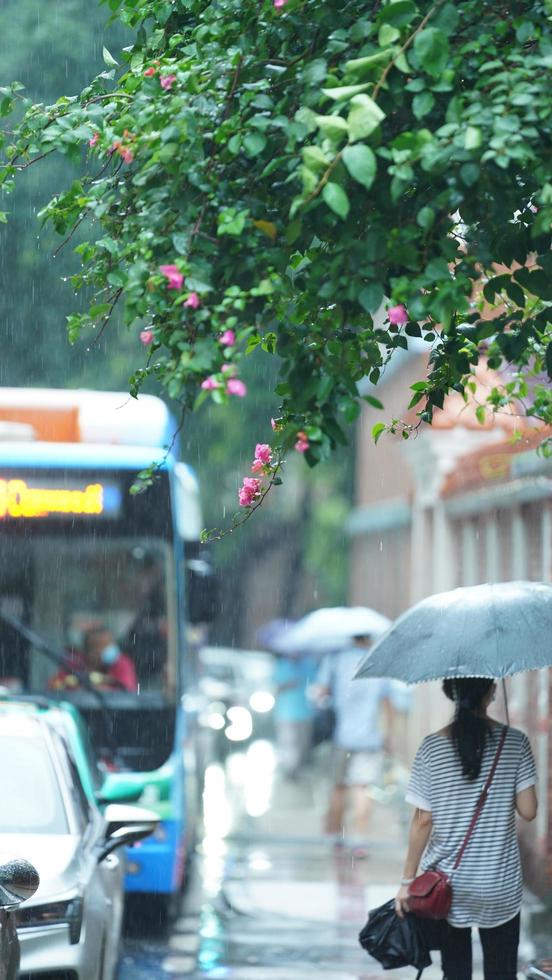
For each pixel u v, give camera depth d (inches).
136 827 880.9
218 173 587.8
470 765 756.6
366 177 509.0
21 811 832.9
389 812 2111.2
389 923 765.3
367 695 1836.9
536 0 570.6
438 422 2138.3
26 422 1378.0
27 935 737.0
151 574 1353.3
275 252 569.9
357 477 4276.6
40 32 1866.4
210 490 3833.7
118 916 954.7
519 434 903.7
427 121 561.3
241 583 5064.0
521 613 759.7
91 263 663.1
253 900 1444.4
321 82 563.8
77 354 2118.6
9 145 659.4
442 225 557.3
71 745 934.4
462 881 751.7
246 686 3486.7
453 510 2032.5
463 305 536.1
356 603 3870.6
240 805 2290.8
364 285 553.0
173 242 568.4
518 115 529.7
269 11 601.6
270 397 3363.7
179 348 561.6
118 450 1357.0
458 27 569.6
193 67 596.7
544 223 524.1
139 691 1332.4
